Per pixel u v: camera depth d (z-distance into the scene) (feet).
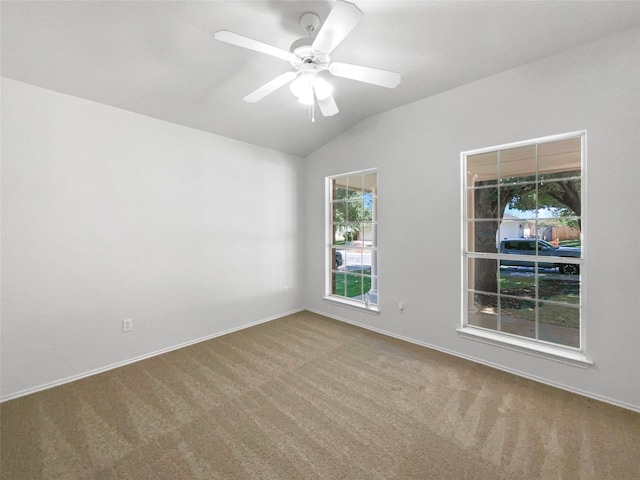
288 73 6.08
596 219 6.93
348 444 5.65
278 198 13.41
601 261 6.88
